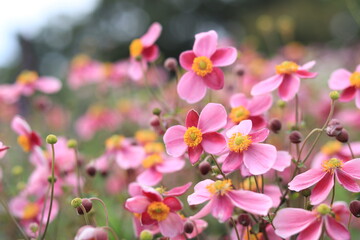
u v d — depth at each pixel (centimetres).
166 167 73
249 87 118
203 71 69
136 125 140
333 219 58
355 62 212
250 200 58
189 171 88
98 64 151
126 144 84
